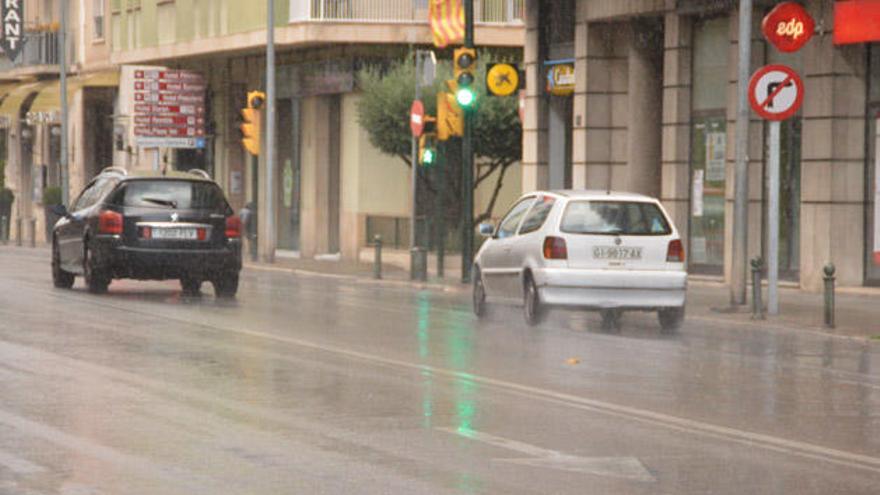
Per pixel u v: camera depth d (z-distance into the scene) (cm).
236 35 5716
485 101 4978
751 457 1290
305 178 5672
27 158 8381
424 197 5338
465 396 1647
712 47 3778
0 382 1723
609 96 4156
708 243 3794
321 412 1517
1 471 1192
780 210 3588
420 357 2042
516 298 2645
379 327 2514
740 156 2922
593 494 1123
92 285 3169
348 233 5391
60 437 1353
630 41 4109
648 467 1235
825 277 2619
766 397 1692
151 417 1475
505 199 5394
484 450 1305
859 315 2852
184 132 6319
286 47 5594
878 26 3269
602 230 2556
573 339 2358
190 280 3450
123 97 6981
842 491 1149
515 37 5291
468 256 3862
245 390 1677
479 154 5056
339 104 5512
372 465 1228
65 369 1850
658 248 2561
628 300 2547
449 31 5116
